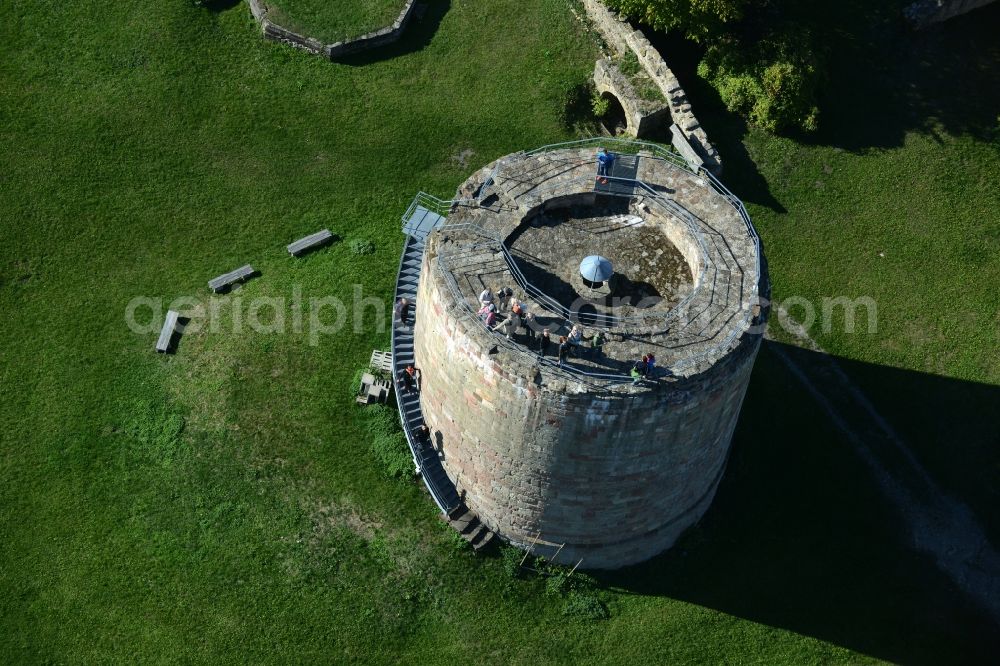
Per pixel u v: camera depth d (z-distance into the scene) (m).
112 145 46.56
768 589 39.44
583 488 35.34
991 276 46.41
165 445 39.78
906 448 43.12
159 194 45.75
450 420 36.59
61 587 37.22
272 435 40.03
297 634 36.94
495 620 37.94
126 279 43.75
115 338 42.22
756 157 47.69
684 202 37.38
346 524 38.75
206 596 37.25
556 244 37.31
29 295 43.09
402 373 40.19
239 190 46.16
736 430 42.62
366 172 46.94
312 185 46.50
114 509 38.59
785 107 47.06
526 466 35.12
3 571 37.41
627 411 32.62
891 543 41.03
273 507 38.81
